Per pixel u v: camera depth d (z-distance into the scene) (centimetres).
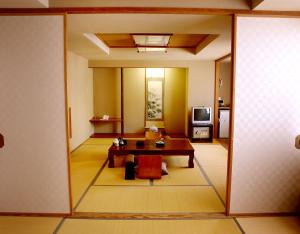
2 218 274
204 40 506
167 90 772
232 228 255
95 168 440
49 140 269
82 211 288
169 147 451
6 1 236
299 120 270
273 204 281
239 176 275
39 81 261
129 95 777
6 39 257
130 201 312
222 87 794
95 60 698
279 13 256
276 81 264
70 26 335
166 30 356
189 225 259
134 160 451
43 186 276
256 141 271
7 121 267
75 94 593
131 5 254
